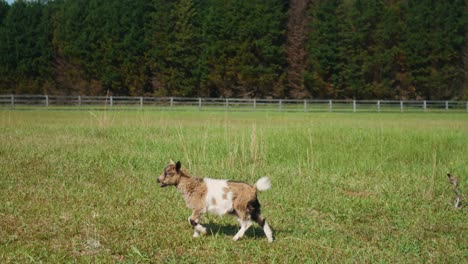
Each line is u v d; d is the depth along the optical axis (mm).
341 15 59656
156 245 8039
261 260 7562
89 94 61688
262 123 28438
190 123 27359
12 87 62812
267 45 59812
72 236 8359
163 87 61062
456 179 11078
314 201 11086
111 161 14805
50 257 7391
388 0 62375
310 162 15555
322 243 8391
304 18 61281
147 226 8961
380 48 59844
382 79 60531
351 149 17781
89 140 19094
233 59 60125
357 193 12289
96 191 11227
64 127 23484
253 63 60562
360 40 58938
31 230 8500
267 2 60094
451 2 61062
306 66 61312
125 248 7844
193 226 8359
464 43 60594
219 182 8172
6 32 61844
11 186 11312
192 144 17906
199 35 60625
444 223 9758
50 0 68500
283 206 10719
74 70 61938
